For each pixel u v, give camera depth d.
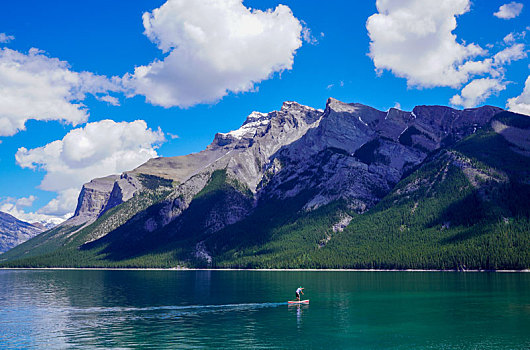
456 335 78.12
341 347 70.38
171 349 69.12
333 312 103.88
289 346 70.81
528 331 80.81
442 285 169.75
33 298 140.38
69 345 72.38
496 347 70.00
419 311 104.19
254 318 96.25
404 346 70.75
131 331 82.81
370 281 198.38
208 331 82.25
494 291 144.25
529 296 129.75
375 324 88.50
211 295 142.62
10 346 72.31
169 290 163.62
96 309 111.69
